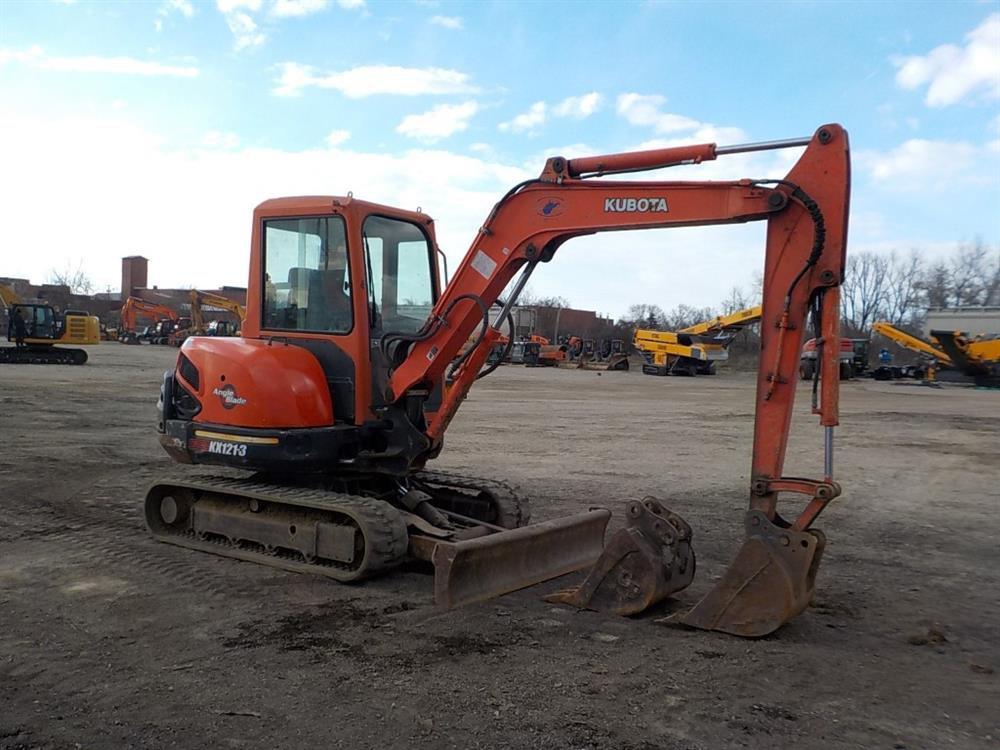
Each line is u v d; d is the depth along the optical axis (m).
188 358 7.17
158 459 11.62
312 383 6.58
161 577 6.31
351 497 6.47
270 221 7.03
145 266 92.44
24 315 31.62
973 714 4.25
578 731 3.91
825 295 5.05
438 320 6.33
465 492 7.47
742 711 4.18
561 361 48.28
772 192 5.11
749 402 24.84
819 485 5.01
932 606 6.20
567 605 5.83
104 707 4.08
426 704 4.16
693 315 78.44
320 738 3.79
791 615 5.12
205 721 3.94
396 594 6.01
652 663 4.78
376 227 6.81
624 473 11.82
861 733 3.99
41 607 5.58
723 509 9.53
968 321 44.78
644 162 5.64
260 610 5.61
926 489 11.24
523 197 6.02
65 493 9.34
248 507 6.99
